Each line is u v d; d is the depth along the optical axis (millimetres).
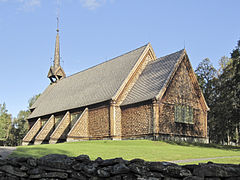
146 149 25547
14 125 103125
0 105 100688
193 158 21547
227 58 67250
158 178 8180
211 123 63250
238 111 47656
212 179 7285
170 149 26797
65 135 47125
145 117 37406
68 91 57781
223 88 56531
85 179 9516
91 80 53156
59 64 72375
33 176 10461
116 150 24109
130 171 8758
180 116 39438
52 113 53625
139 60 45406
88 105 44500
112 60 53281
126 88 42688
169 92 38594
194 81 42750
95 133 42625
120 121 41062
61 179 10047
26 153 20797
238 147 36938
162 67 42250
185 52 42219
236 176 7035
